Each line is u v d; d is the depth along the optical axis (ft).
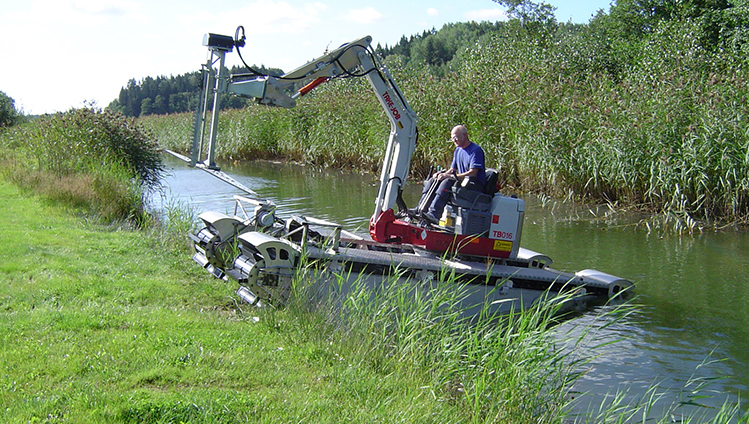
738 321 20.99
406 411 12.60
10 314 16.29
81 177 37.14
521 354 14.60
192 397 11.93
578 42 82.43
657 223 37.58
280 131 85.15
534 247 31.58
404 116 25.07
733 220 37.22
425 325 16.51
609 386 16.16
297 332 16.85
